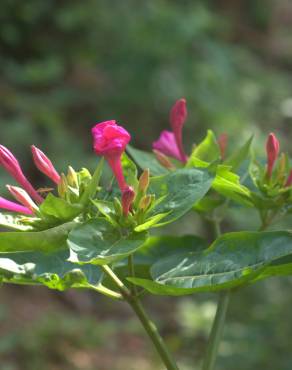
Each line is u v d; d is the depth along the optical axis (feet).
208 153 11.46
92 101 40.81
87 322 31.55
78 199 9.75
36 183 36.09
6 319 31.40
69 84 41.81
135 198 9.74
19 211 10.03
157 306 35.12
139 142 40.40
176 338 31.68
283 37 55.47
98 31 41.47
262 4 54.85
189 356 31.12
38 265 9.92
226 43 49.21
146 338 32.76
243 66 46.83
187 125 40.06
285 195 10.84
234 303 28.40
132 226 9.48
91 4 41.78
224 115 39.75
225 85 41.57
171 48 40.29
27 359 29.73
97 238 9.35
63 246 9.68
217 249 9.70
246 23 54.75
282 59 53.62
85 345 31.07
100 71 42.06
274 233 9.55
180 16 40.93
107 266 9.64
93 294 35.37
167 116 40.81
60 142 36.35
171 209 9.78
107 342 31.83
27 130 36.50
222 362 25.21
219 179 10.53
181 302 34.86
